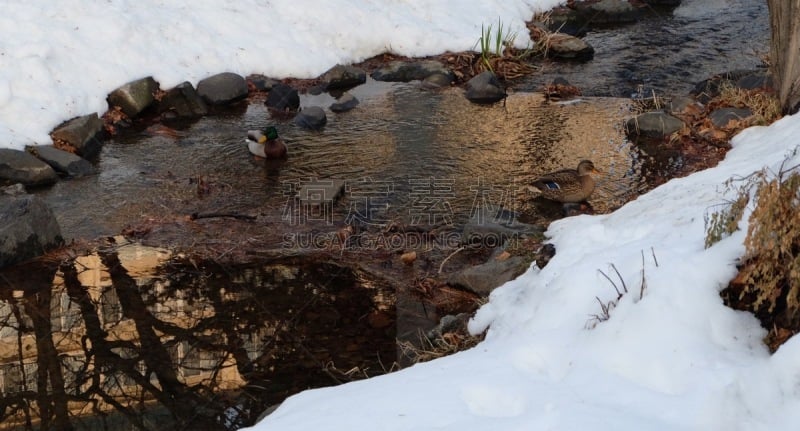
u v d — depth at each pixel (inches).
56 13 387.2
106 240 275.3
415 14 472.4
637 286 153.6
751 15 533.0
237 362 213.8
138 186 313.9
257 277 253.3
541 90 417.7
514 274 237.5
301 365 211.6
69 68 369.7
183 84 380.5
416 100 404.8
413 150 344.8
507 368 150.4
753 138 308.8
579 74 438.0
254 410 195.6
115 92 372.2
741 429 122.6
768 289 143.2
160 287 248.8
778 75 329.1
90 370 213.5
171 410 197.5
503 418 130.9
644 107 389.7
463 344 199.5
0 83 343.3
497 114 386.3
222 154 342.3
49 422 194.7
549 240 246.8
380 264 259.1
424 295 241.4
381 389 148.0
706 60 450.9
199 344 221.6
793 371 124.9
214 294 244.5
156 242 273.6
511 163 331.6
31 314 236.2
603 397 134.3
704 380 132.8
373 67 441.7
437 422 132.2
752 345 141.5
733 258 152.9
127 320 233.5
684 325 143.3
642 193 301.3
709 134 343.3
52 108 350.9
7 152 316.5
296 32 437.7
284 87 392.8
